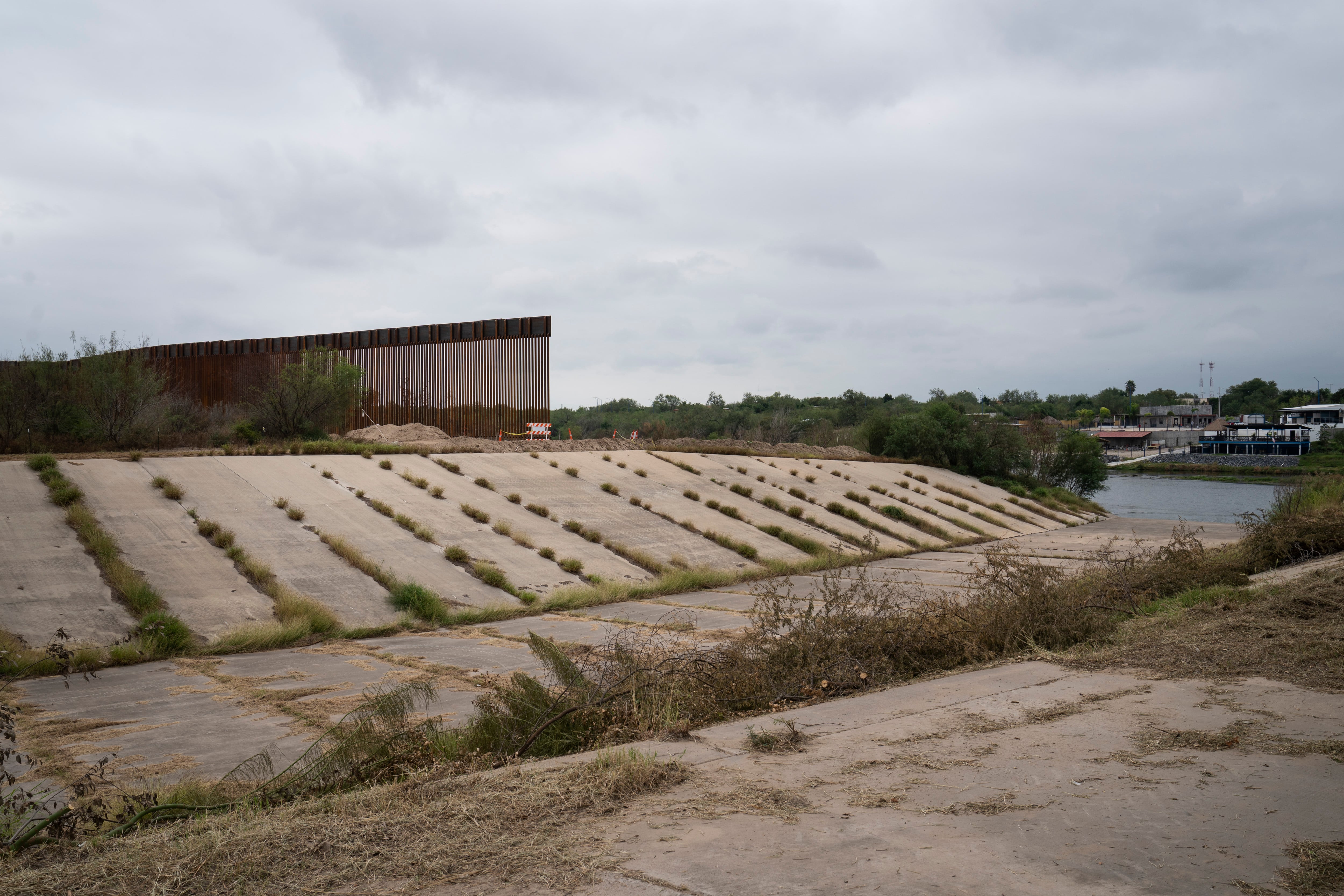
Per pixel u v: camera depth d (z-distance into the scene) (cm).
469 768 538
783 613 952
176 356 4409
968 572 2105
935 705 627
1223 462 10325
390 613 1421
